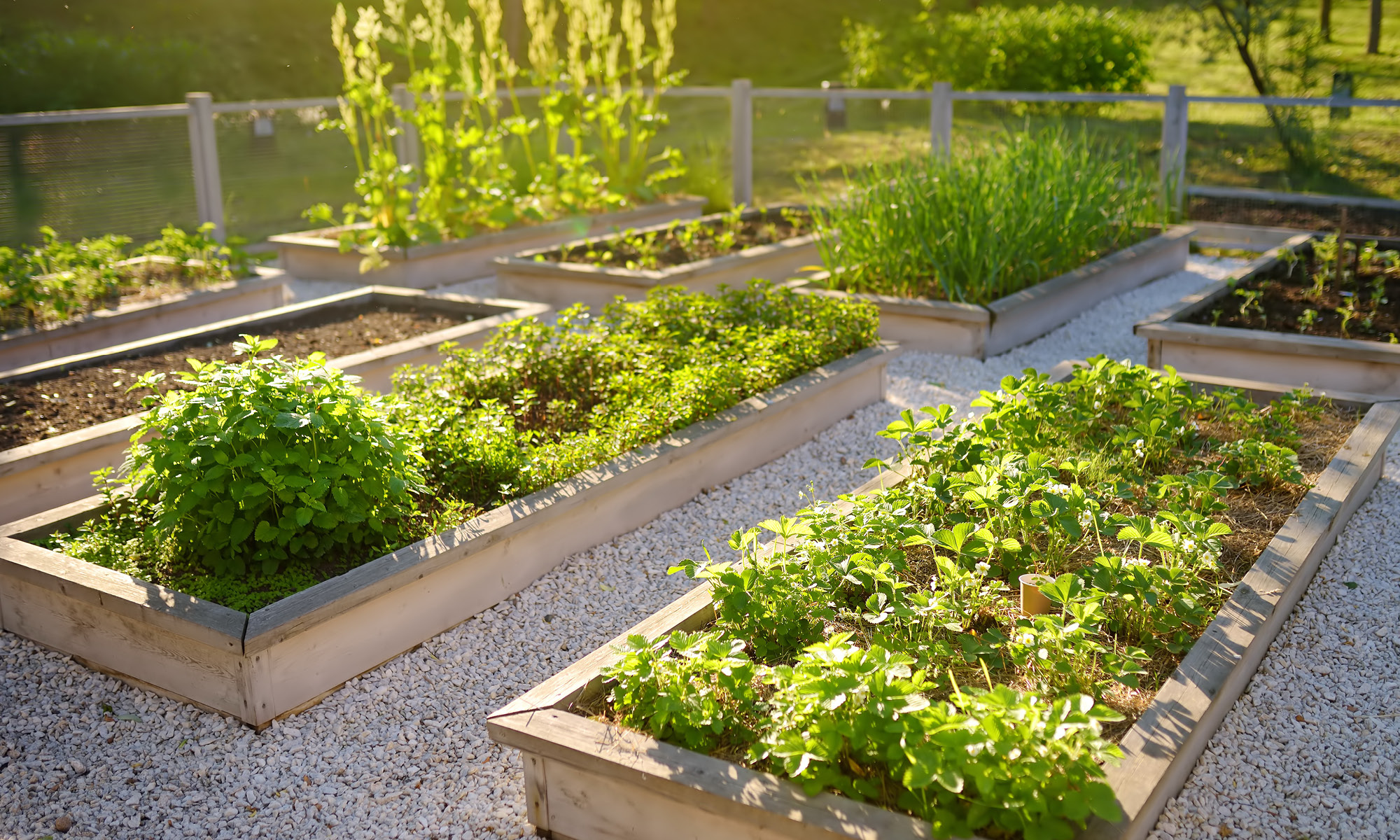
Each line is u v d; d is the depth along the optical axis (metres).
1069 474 4.13
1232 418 4.62
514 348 5.38
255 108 9.82
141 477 3.64
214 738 3.30
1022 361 6.75
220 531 3.56
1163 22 17.23
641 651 2.85
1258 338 5.89
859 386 5.86
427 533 3.89
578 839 2.82
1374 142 9.88
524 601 4.03
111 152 8.90
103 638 3.59
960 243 7.08
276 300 8.23
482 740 3.29
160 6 19.83
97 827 2.96
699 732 2.74
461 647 3.75
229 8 20.47
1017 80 16.20
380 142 10.59
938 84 10.80
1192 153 10.55
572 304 7.98
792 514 4.71
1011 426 4.21
